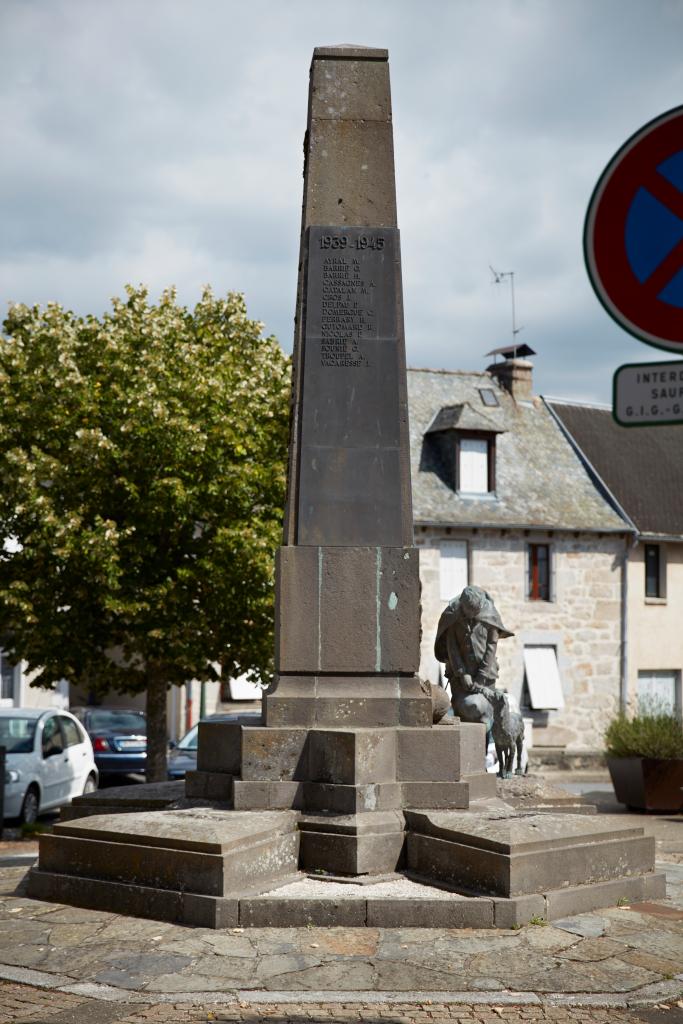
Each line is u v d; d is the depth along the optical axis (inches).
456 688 459.5
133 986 234.4
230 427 634.2
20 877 348.5
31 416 630.5
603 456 1229.1
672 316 159.8
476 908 275.3
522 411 1243.2
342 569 347.9
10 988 235.1
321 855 306.7
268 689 351.6
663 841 510.6
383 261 362.3
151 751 664.4
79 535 602.2
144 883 291.6
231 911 276.2
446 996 228.4
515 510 1101.7
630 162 163.3
